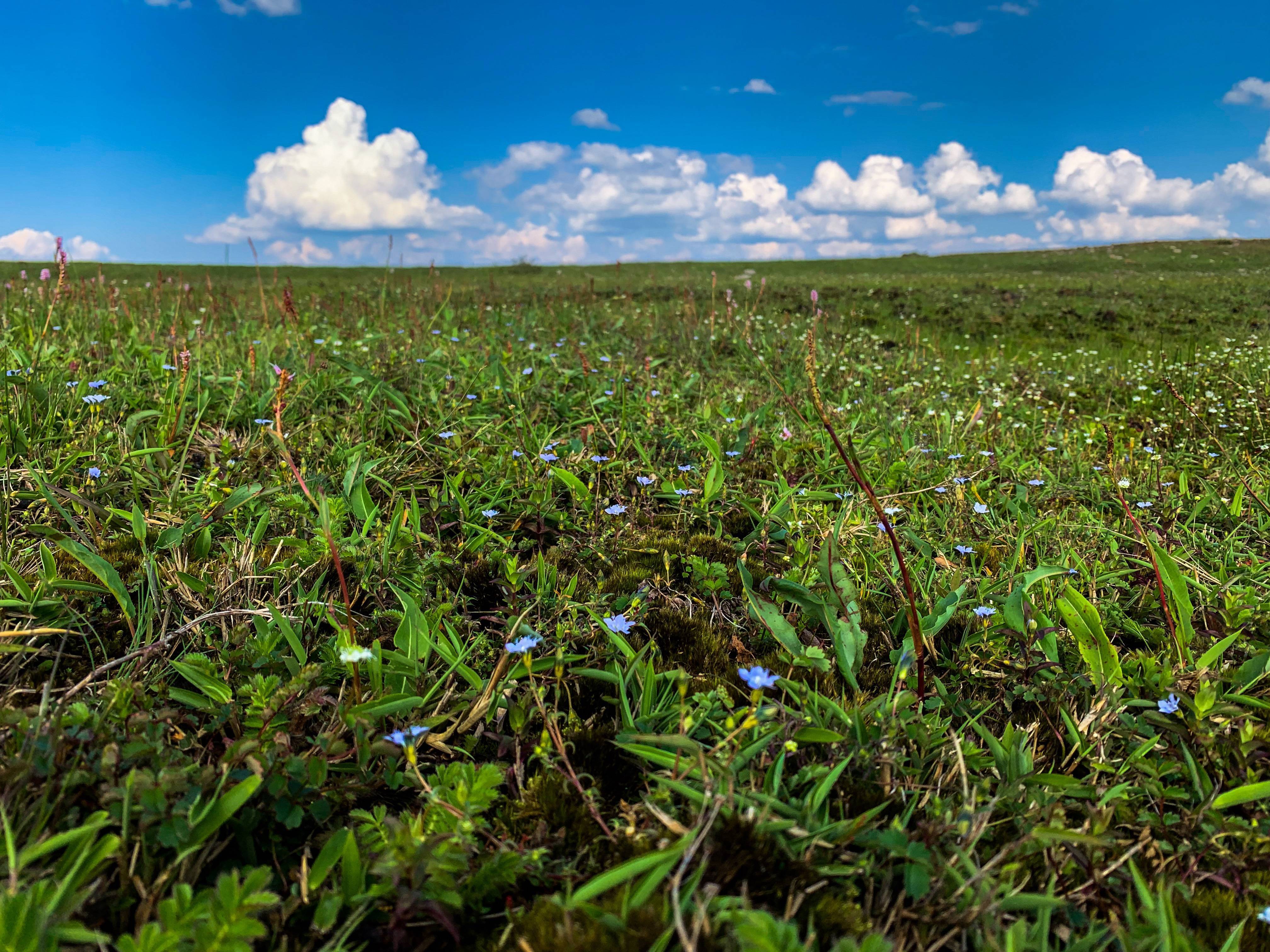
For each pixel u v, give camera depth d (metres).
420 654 2.10
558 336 8.69
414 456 4.00
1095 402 7.67
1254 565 3.16
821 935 1.36
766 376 6.64
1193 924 1.55
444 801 1.58
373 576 2.61
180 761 1.61
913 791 1.79
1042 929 1.33
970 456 4.81
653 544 3.24
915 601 2.75
